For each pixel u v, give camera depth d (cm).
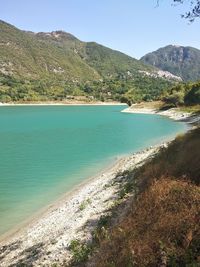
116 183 2950
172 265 1228
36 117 13962
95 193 2836
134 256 1321
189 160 2048
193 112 11269
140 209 1655
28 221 2484
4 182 3597
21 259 1870
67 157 5019
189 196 1554
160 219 1464
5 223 2461
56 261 1734
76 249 1759
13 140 7081
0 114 15925
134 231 1498
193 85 14700
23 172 4078
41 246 1962
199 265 1168
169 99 14925
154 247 1330
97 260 1516
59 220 2352
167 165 2291
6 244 2125
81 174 3891
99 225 1972
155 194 1688
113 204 2264
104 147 5909
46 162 4666
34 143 6606
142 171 2805
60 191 3219
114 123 10750
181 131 7962
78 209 2475
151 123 10325
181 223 1380
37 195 3114
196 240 1288
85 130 8912
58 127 9794
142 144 6166
